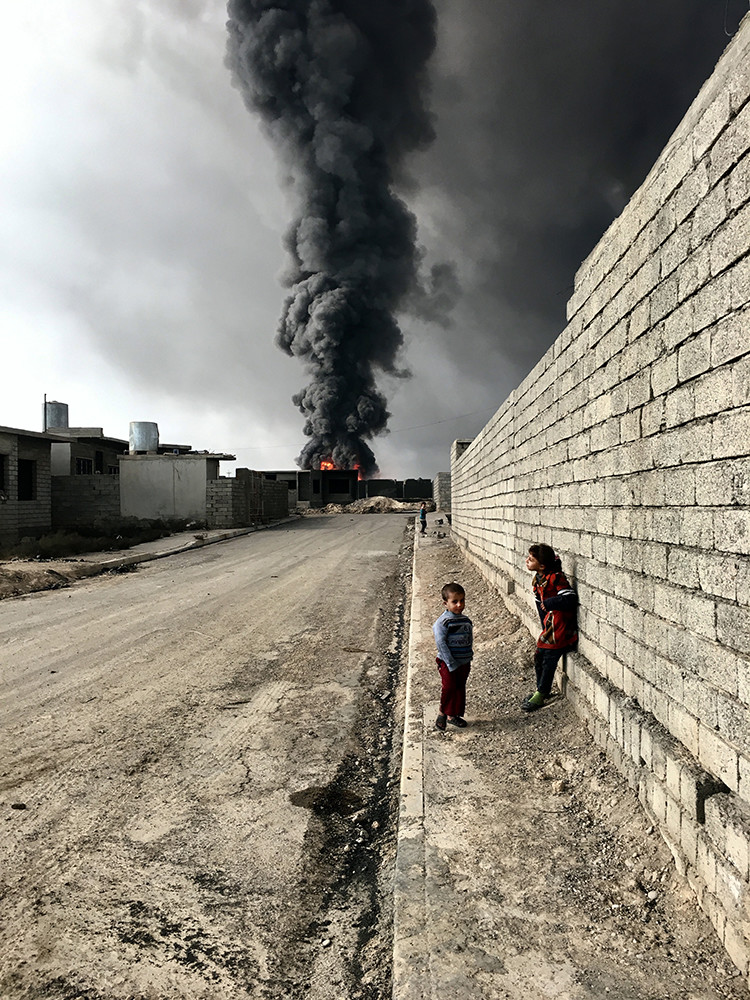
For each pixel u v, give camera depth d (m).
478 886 3.08
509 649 7.20
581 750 4.40
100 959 2.75
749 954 2.32
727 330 2.70
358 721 5.81
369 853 3.72
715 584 2.83
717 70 2.84
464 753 4.68
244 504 30.83
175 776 4.60
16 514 21.16
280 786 4.48
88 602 11.75
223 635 9.12
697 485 3.02
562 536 6.01
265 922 3.03
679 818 2.96
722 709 2.76
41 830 3.83
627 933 2.67
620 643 4.23
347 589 13.40
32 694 6.41
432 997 2.38
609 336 4.46
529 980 2.45
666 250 3.40
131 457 29.08
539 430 7.23
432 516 40.00
